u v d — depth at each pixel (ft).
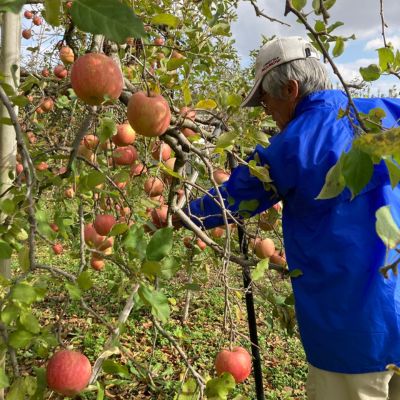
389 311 5.69
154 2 9.59
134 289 5.41
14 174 6.62
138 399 12.80
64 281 4.42
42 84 7.76
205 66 10.48
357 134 3.11
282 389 14.23
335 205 5.86
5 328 3.84
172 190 6.85
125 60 8.61
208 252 9.52
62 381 4.14
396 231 2.33
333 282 5.86
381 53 4.07
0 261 6.56
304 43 6.68
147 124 5.00
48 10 2.83
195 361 15.48
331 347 5.97
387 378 5.94
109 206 7.70
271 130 10.32
